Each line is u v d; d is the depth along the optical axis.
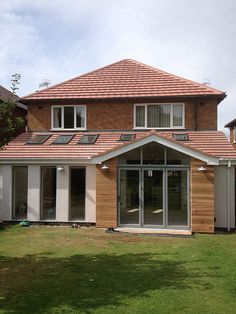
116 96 19.88
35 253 11.48
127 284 8.43
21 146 18.42
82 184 17.09
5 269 9.70
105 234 14.70
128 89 20.41
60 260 10.63
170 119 19.78
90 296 7.65
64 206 16.98
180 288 8.14
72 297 7.59
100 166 16.16
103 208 16.11
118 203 16.11
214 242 13.24
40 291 7.96
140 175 15.99
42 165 17.22
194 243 13.05
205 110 19.55
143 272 9.39
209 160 15.13
